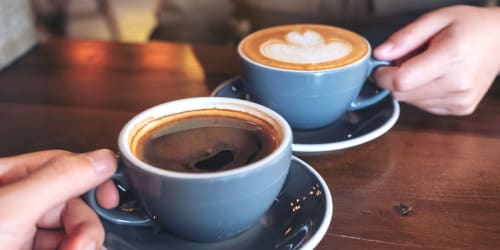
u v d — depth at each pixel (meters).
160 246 0.33
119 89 0.53
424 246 0.34
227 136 0.34
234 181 0.30
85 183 0.31
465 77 0.45
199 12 0.87
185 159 0.32
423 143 0.43
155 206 0.32
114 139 0.45
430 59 0.45
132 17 1.46
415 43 0.47
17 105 0.50
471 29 0.47
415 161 0.41
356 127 0.45
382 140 0.44
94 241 0.31
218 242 0.33
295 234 0.33
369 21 0.73
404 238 0.34
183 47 0.62
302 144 0.42
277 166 0.31
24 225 0.30
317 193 0.35
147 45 0.63
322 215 0.33
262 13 0.78
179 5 0.87
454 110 0.47
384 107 0.47
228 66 0.57
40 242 0.33
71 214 0.32
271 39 0.47
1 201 0.29
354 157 0.42
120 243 0.33
